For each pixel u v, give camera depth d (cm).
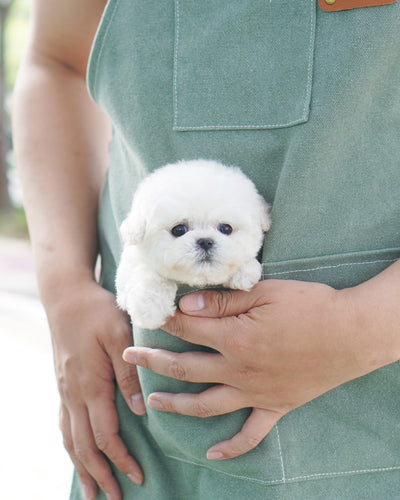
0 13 1532
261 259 128
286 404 120
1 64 1532
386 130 118
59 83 175
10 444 326
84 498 161
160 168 127
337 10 116
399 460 125
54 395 385
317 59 118
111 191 151
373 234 122
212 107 128
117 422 146
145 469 145
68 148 170
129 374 142
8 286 680
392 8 112
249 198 117
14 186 1705
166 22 131
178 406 127
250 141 126
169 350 130
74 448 154
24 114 173
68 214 163
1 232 1303
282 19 121
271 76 123
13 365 429
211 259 110
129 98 136
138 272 123
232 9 125
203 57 128
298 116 119
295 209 121
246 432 123
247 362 117
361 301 113
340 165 119
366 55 114
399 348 114
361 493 125
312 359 114
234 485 129
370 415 125
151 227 114
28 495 278
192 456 132
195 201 111
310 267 123
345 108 116
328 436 125
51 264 155
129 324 144
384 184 120
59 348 151
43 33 173
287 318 113
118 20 136
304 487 125
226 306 120
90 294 149
